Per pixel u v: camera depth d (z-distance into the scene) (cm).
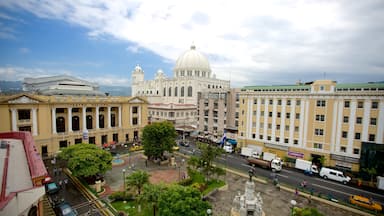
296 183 3688
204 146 3800
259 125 5322
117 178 3709
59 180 3509
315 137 4481
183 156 5144
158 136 4391
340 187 3566
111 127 6122
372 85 3925
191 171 3781
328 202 2988
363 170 3772
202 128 7238
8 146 2198
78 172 2995
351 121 4069
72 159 3100
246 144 5566
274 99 5028
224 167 4422
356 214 2745
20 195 1137
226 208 2783
